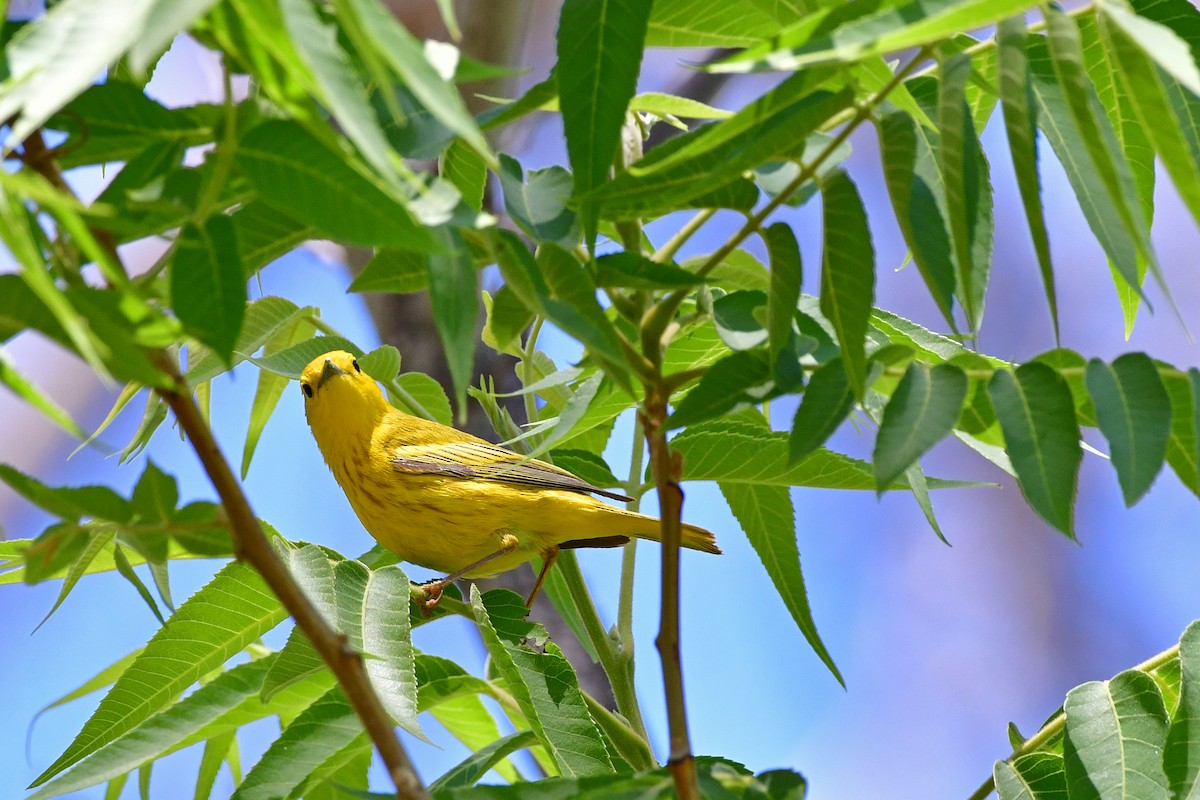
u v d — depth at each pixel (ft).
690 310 24.79
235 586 23.58
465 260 15.34
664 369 27.30
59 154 15.55
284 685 21.75
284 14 12.28
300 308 27.61
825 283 17.60
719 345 26.91
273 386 29.45
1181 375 16.98
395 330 51.42
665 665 17.22
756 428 25.44
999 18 13.91
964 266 16.79
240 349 26.96
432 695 25.02
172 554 22.98
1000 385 16.43
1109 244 18.38
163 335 13.89
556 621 45.96
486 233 16.39
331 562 22.76
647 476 27.91
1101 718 22.59
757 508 26.48
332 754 22.36
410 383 29.30
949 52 19.12
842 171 17.83
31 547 14.51
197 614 23.77
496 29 55.21
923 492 22.56
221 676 23.95
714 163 17.85
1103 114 18.54
